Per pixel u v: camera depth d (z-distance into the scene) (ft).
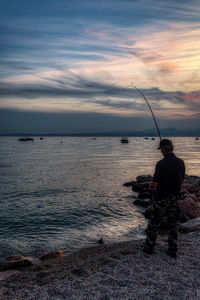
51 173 99.91
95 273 12.50
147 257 14.42
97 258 15.14
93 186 68.80
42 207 46.37
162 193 13.98
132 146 415.44
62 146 420.77
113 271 12.62
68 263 16.79
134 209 42.88
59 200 52.24
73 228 33.81
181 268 12.83
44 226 35.09
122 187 66.33
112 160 161.27
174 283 11.19
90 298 10.02
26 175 94.38
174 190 13.94
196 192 51.08
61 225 35.37
